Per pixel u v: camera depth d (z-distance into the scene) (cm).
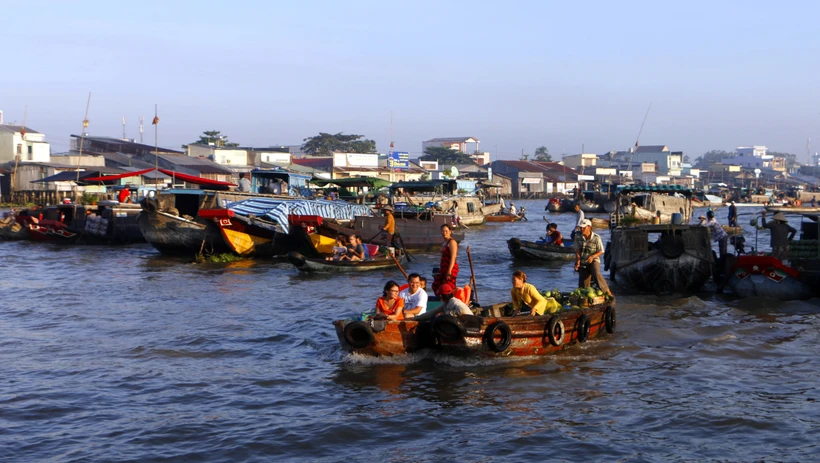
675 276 1916
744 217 6419
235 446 898
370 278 2330
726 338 1409
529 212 7712
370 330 1195
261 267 2666
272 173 3966
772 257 1827
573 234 2861
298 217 2845
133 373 1212
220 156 8125
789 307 1752
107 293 2045
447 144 14000
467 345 1201
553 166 12581
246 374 1202
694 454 860
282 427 958
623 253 2008
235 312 1736
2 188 6975
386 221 2978
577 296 1449
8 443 908
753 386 1119
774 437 910
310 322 1605
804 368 1217
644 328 1516
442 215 3853
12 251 3322
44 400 1070
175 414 1012
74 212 3728
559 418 982
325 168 8588
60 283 2253
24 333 1518
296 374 1198
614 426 952
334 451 884
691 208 5831
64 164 6881
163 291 2075
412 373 1190
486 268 2631
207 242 3000
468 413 1002
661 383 1134
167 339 1452
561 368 1217
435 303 1448
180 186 4281
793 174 17662
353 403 1048
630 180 11425
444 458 858
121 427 964
